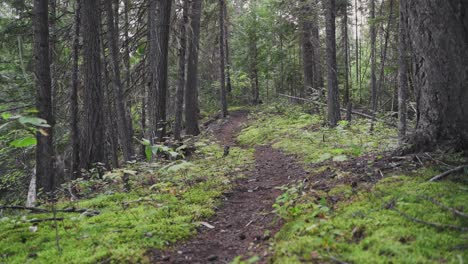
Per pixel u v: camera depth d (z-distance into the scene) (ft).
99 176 28.07
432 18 15.72
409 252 9.72
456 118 15.66
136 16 40.78
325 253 10.44
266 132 47.01
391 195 13.44
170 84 68.95
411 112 45.98
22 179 43.73
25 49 41.22
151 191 20.94
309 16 59.93
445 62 15.65
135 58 45.65
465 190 12.89
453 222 10.94
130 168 26.73
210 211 17.22
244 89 107.34
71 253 12.38
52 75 40.04
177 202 18.44
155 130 33.99
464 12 15.23
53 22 38.81
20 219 16.19
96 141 29.91
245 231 14.85
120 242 13.33
